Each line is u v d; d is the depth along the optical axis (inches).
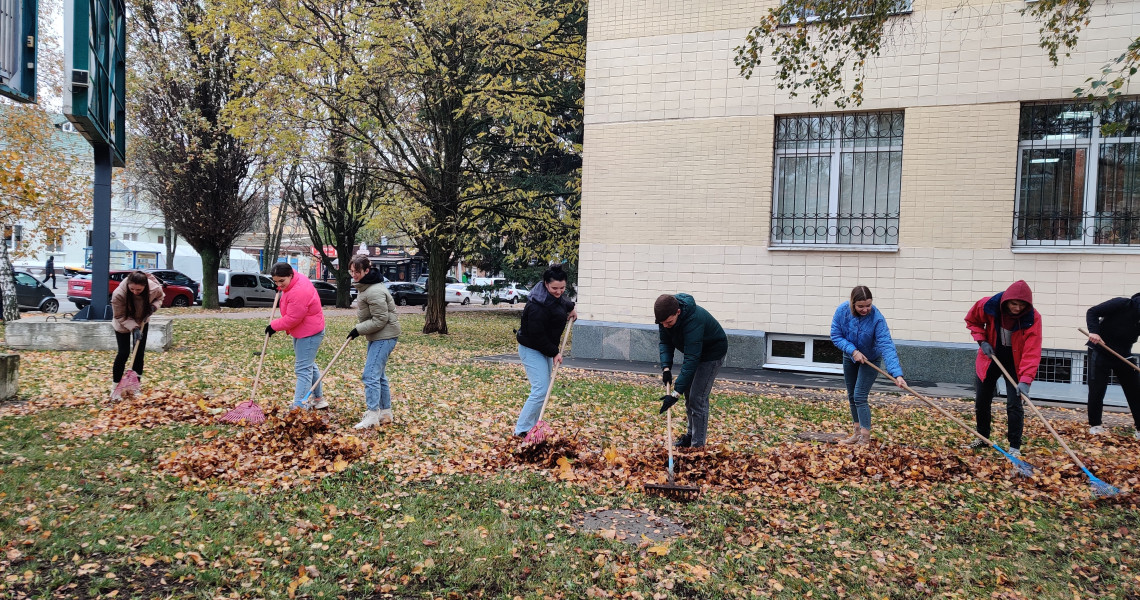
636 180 495.8
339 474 214.4
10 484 191.3
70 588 140.3
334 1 613.9
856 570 163.0
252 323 750.5
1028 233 425.1
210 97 928.3
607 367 469.1
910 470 231.3
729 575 157.8
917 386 416.2
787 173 471.8
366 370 275.7
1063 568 165.6
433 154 687.7
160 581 145.3
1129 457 256.8
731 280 474.9
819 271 456.1
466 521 183.6
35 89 296.2
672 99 485.7
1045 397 378.6
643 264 495.2
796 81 457.1
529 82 673.0
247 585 144.6
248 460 221.6
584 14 662.5
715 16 474.0
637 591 148.6
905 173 437.4
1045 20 404.2
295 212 1282.0
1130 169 407.2
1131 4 392.2
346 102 627.8
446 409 323.6
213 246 1019.9
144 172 1009.5
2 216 644.1
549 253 745.0
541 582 152.1
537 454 235.8
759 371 461.1
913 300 436.8
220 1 609.6
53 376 365.7
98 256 502.9
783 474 225.9
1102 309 291.1
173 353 481.4
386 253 2126.0
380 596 144.3
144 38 888.9
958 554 172.7
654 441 274.7
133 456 222.2
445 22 607.2
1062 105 415.5
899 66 436.8
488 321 985.5
